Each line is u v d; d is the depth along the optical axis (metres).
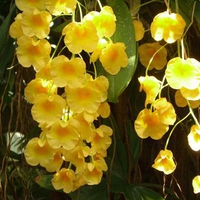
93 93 0.62
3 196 0.85
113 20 0.64
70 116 0.65
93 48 0.62
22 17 0.63
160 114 0.65
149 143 0.95
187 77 0.63
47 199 1.04
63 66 0.61
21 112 0.88
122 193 0.86
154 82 0.66
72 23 0.62
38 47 0.64
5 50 0.83
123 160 0.86
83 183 0.69
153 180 0.96
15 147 1.04
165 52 0.76
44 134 0.65
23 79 0.90
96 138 0.67
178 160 0.91
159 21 0.65
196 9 0.74
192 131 0.68
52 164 0.67
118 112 0.87
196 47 0.89
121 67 0.67
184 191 0.92
